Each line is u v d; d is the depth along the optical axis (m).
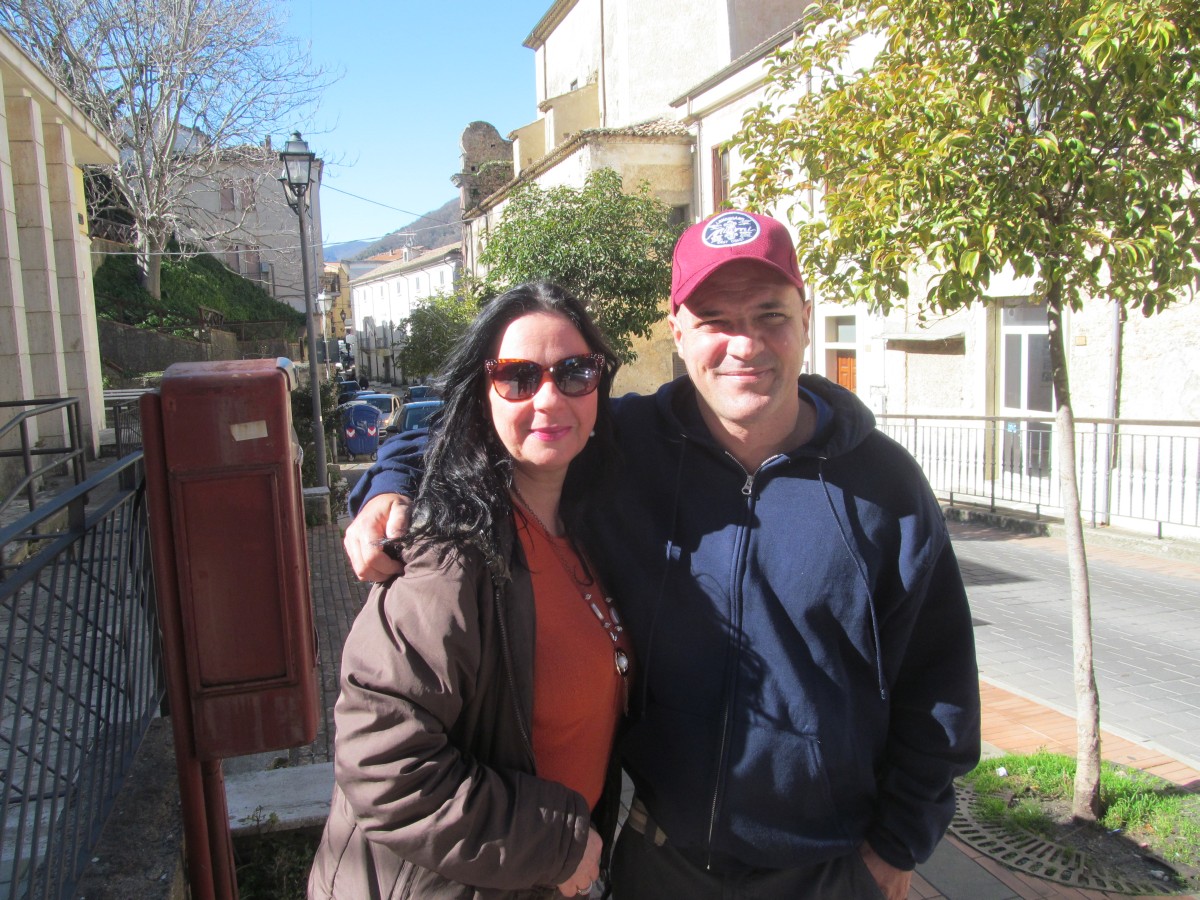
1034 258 3.30
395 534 1.52
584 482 1.75
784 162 4.16
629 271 14.80
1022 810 3.53
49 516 2.07
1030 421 10.31
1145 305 3.28
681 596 1.73
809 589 1.67
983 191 3.08
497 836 1.41
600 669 1.65
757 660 1.68
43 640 2.08
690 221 18.95
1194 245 3.19
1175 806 3.50
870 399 13.20
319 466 11.53
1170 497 8.23
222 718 2.23
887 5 3.50
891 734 1.82
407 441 1.80
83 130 12.04
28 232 10.44
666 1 21.59
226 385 2.15
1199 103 3.00
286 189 11.82
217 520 2.18
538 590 1.62
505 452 1.63
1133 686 5.02
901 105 3.35
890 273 3.42
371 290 68.88
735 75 16.47
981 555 8.48
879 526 1.70
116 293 24.77
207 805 2.36
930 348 12.02
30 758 2.00
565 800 1.51
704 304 1.69
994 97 3.08
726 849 1.72
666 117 20.78
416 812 1.36
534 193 15.26
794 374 1.72
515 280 14.93
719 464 1.77
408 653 1.41
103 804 2.52
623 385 18.70
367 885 1.52
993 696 4.87
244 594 2.21
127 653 2.80
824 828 1.72
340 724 1.43
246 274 40.50
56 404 5.27
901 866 1.74
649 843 1.82
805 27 4.12
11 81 9.77
